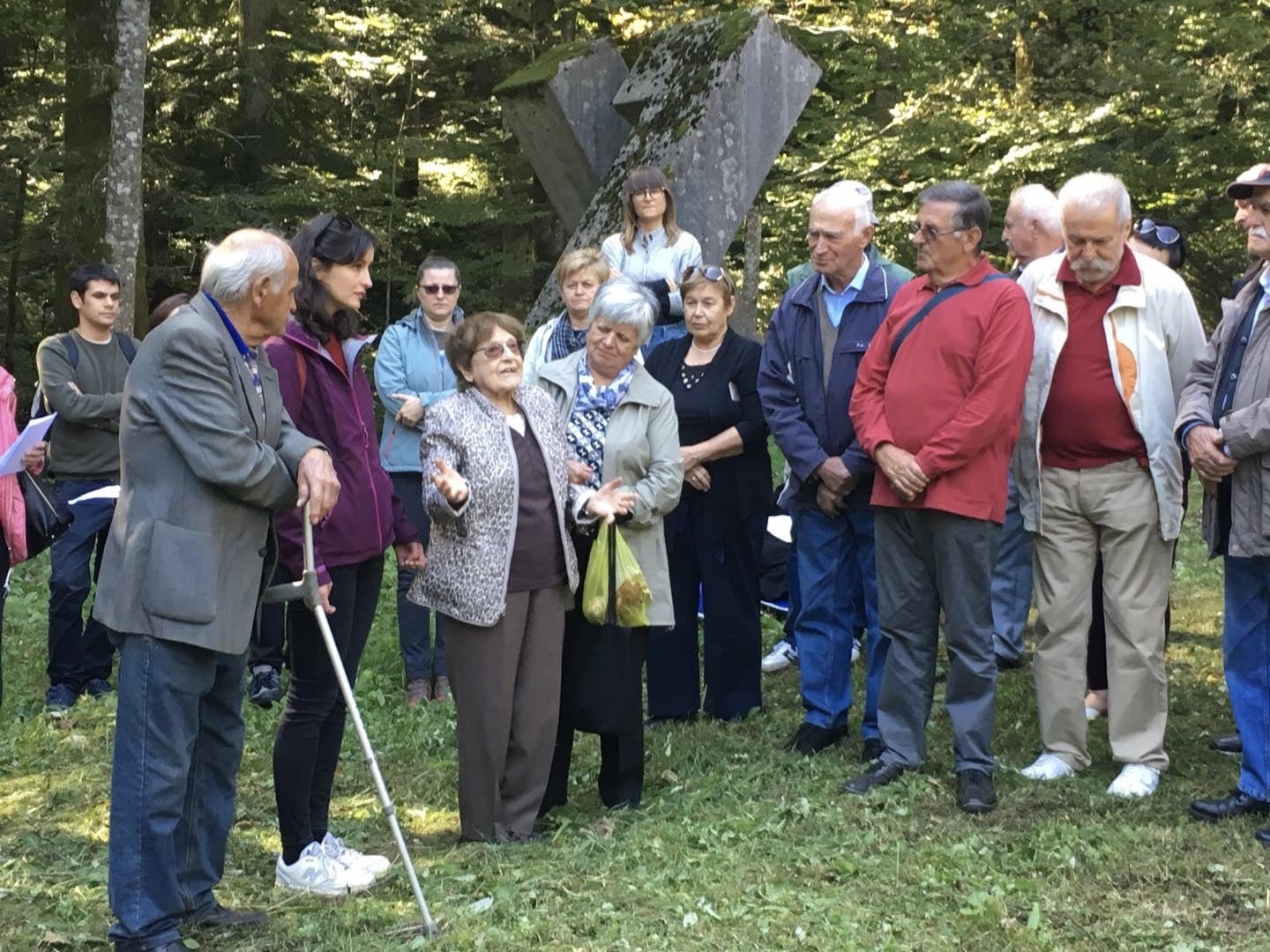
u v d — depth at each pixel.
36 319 15.28
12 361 14.38
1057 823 4.02
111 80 10.85
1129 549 4.42
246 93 13.68
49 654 5.76
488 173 14.77
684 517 5.35
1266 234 4.01
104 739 5.18
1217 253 12.93
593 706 4.28
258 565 3.29
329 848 3.82
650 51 7.10
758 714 5.42
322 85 14.22
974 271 4.37
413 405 5.66
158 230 13.87
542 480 4.11
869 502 4.79
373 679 5.91
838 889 3.64
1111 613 4.46
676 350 5.39
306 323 3.71
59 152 11.17
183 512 3.15
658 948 3.29
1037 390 4.48
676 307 5.52
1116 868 3.72
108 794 4.55
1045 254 5.46
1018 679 5.74
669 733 5.19
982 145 12.50
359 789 4.67
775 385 4.95
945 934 3.36
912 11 13.12
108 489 5.67
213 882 3.54
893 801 4.26
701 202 6.55
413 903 3.63
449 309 5.85
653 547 4.50
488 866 3.85
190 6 13.58
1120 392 4.39
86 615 6.69
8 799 4.57
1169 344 4.45
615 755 4.43
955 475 4.26
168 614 3.10
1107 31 12.93
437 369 5.80
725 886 3.65
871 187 12.74
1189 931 3.37
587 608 4.11
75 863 3.98
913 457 4.28
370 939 3.40
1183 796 4.32
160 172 12.66
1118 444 4.40
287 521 3.57
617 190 6.67
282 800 3.72
